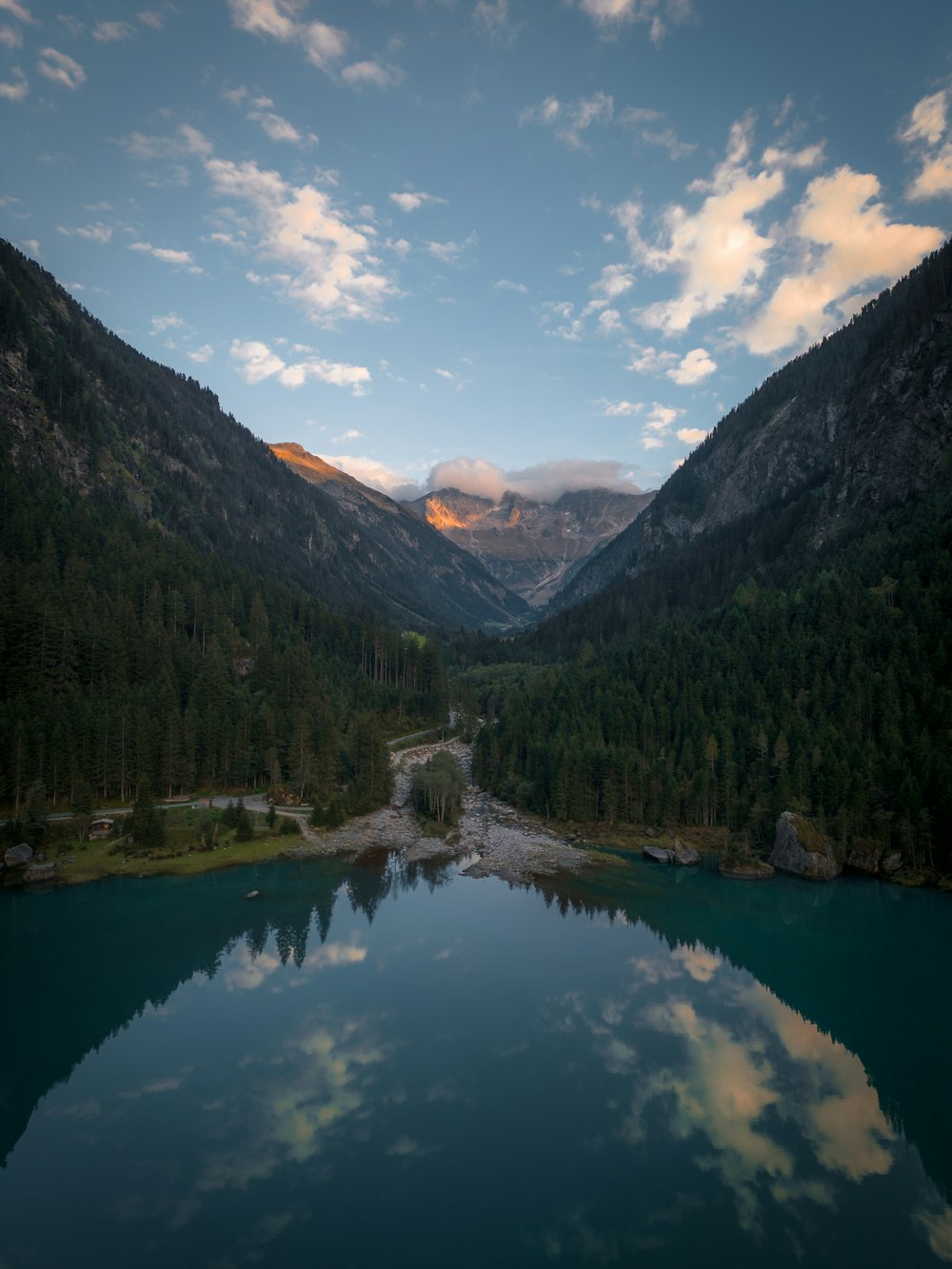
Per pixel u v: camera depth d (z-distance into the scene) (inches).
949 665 5206.7
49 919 3496.6
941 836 4217.5
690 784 5334.6
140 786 4719.5
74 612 6023.6
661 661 7244.1
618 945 3265.3
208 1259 1493.6
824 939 3408.0
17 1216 1616.6
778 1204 1665.8
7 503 7642.7
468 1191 1696.6
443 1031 2458.2
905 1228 1592.0
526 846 4847.4
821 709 5492.1
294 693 6609.3
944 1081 2207.2
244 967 2974.9
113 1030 2465.6
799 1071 2250.2
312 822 5049.2
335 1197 1675.7
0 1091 2111.2
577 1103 2049.7
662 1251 1513.3
